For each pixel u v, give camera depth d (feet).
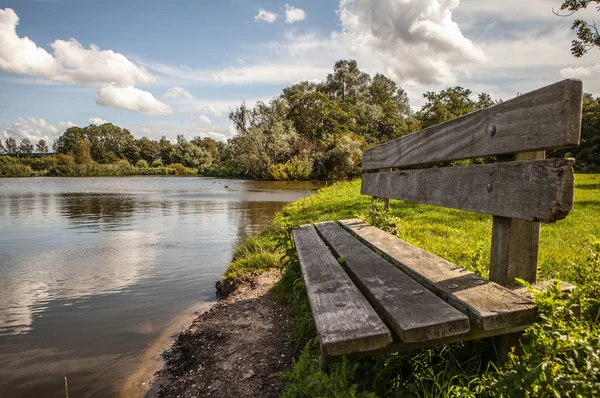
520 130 5.19
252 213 44.39
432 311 4.72
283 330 10.17
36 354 10.58
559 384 4.00
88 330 12.23
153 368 9.48
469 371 5.59
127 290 16.52
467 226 19.57
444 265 6.86
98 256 23.45
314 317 4.91
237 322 11.21
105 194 84.69
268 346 9.36
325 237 10.77
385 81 325.01
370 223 13.66
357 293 5.77
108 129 449.89
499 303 4.79
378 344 4.29
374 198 13.79
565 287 5.47
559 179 4.42
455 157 7.16
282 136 165.99
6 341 11.50
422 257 7.54
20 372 9.59
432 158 8.21
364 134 220.64
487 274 7.40
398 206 28.50
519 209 5.22
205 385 7.94
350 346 4.24
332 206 32.99
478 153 6.32
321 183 122.93
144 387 8.58
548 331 4.30
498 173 5.75
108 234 31.65
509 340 5.11
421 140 8.83
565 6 47.55
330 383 4.92
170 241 28.02
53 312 13.96
